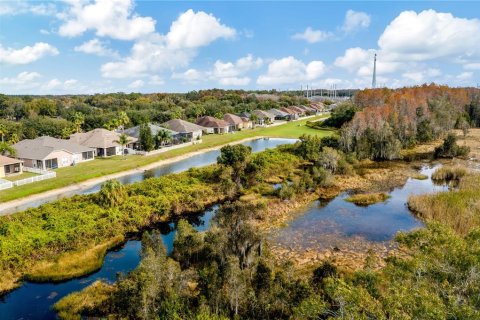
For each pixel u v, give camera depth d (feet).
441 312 40.27
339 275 80.84
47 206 134.41
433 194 155.33
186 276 80.94
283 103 602.85
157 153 263.90
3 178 193.06
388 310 43.78
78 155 234.58
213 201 156.76
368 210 146.82
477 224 116.26
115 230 119.85
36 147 225.35
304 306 52.85
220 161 183.52
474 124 412.36
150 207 135.03
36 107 450.71
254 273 79.71
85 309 79.77
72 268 98.84
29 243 102.47
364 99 434.30
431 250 56.75
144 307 67.00
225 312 67.21
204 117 393.09
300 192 165.58
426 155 262.26
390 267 60.90
